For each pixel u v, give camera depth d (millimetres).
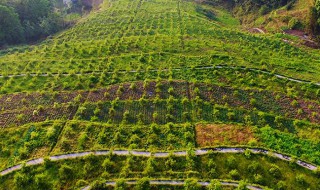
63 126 36875
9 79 47312
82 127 36531
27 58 54906
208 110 38781
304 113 38312
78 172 30719
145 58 51375
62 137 35125
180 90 42500
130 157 31891
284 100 40562
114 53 54031
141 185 28641
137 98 41250
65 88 44312
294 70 47531
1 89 44594
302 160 31250
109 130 35938
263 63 48906
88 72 48312
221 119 37406
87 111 39188
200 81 44281
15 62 52969
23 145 34375
